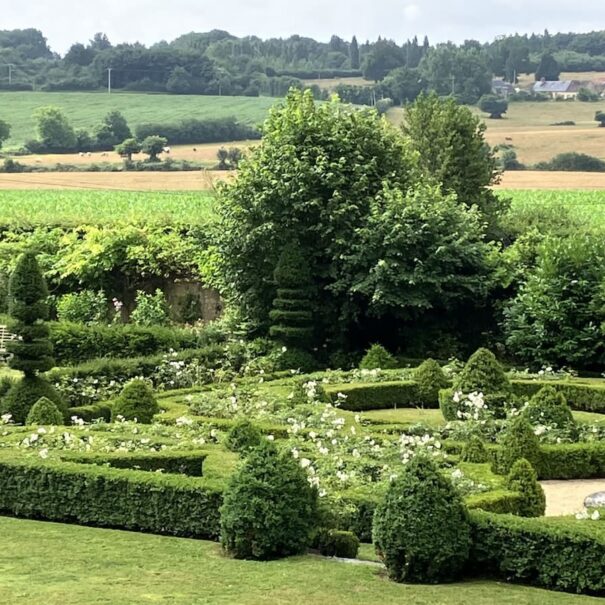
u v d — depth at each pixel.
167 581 10.48
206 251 33.97
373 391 23.62
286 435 17.86
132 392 20.11
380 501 11.37
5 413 20.47
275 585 10.31
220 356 27.80
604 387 23.84
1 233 39.97
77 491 13.87
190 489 13.02
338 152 30.42
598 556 10.44
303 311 29.11
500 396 20.11
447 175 38.00
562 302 27.45
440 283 28.86
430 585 10.66
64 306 35.00
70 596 9.79
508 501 13.13
